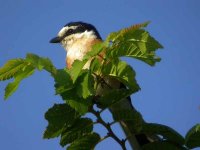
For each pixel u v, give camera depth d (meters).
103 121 7.11
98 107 7.07
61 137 7.15
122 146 7.22
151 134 7.49
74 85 6.58
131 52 6.86
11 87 6.78
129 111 7.11
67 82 6.52
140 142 7.59
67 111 6.84
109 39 6.59
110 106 7.08
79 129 7.11
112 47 6.78
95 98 6.98
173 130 7.30
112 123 7.18
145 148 7.48
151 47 6.69
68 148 7.17
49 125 6.93
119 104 7.35
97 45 6.62
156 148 7.46
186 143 7.24
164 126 7.27
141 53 6.85
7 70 6.55
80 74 6.60
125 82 7.16
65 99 6.60
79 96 6.54
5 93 6.80
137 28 6.53
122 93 6.98
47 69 6.47
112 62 7.01
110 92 6.94
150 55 6.87
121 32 6.54
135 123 7.26
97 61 6.90
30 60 6.44
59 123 6.89
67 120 6.89
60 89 6.54
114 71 7.11
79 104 6.64
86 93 6.54
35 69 6.59
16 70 6.58
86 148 7.22
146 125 7.29
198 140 7.17
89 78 6.61
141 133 7.46
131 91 7.03
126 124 7.31
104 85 7.30
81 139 7.14
